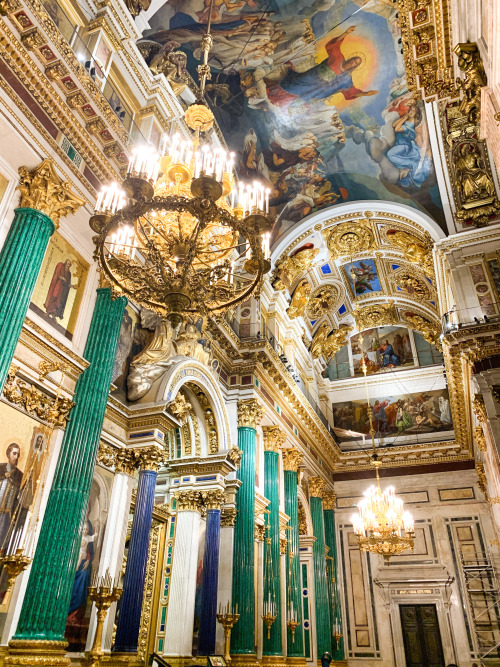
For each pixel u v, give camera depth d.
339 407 23.45
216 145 13.42
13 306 6.50
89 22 9.62
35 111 7.70
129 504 8.89
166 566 11.04
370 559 20.72
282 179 15.57
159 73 11.23
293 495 15.86
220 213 5.20
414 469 21.70
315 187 16.00
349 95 13.69
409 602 19.53
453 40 7.36
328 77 13.30
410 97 13.37
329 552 20.42
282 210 16.20
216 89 13.13
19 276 6.71
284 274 17.41
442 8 7.09
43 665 6.04
